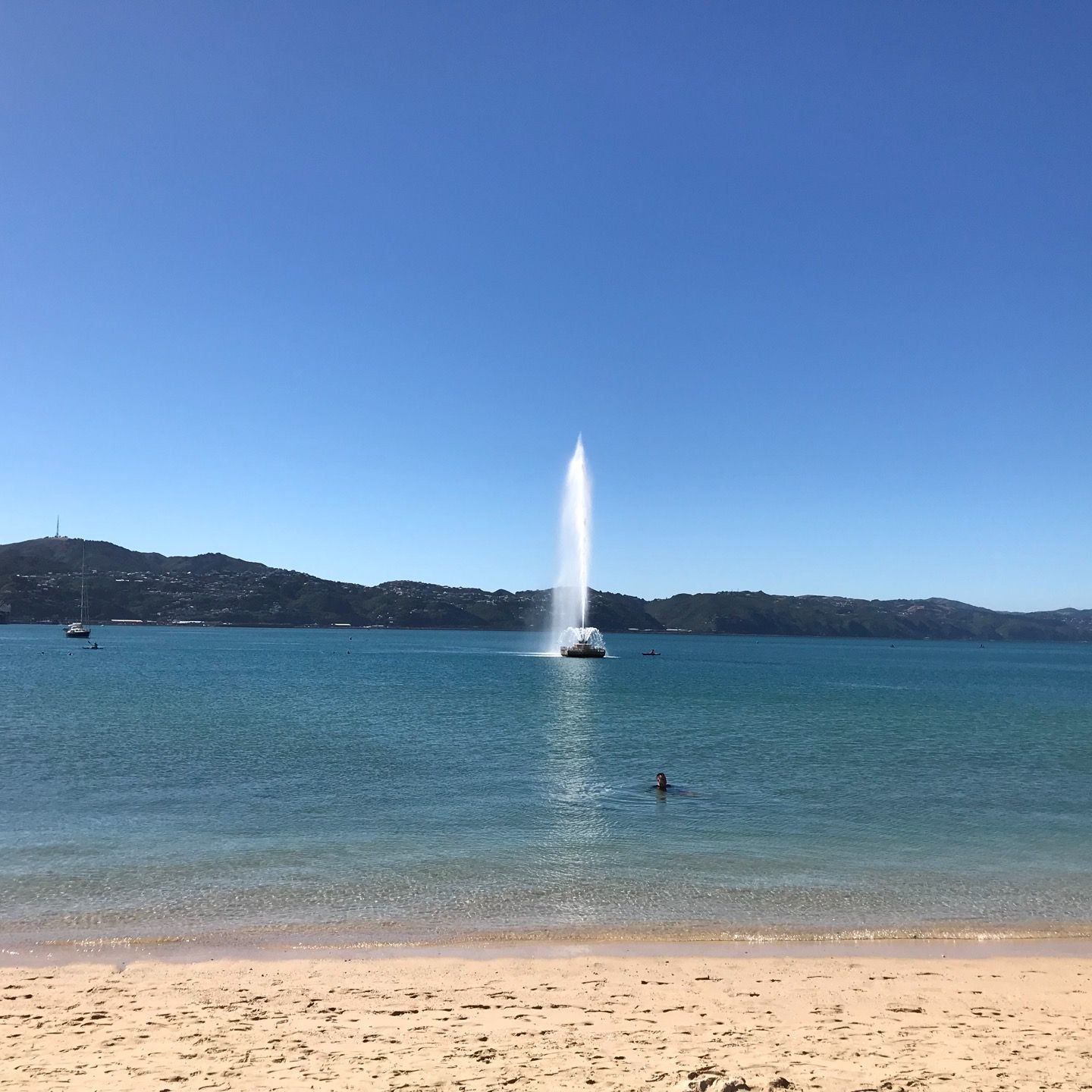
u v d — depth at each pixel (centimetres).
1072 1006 1205
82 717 4866
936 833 2338
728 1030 1076
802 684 9594
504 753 3719
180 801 2606
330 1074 905
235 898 1680
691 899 1714
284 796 2698
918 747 4222
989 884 1850
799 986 1272
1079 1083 904
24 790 2747
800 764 3578
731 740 4331
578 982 1273
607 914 1622
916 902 1719
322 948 1422
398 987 1241
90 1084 867
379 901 1677
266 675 9150
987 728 5225
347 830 2255
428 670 10681
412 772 3188
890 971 1353
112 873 1834
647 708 6106
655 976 1308
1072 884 1856
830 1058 971
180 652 14662
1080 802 2830
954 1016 1152
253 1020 1092
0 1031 1041
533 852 2053
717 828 2347
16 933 1477
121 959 1362
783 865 1978
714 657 18250
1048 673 14688
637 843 2161
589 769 3325
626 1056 970
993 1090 878
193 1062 941
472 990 1227
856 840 2234
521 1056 965
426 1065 936
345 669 10588
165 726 4472
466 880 1820
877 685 9881
